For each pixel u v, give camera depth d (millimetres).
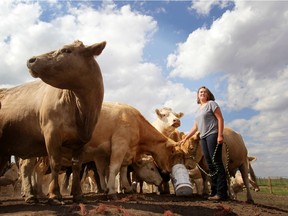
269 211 3311
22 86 3398
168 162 4258
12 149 3295
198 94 3756
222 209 3051
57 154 2865
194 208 3043
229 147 4324
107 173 4145
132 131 3939
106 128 3828
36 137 3105
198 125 3609
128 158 4031
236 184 6953
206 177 4500
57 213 2492
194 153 4219
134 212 2674
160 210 2863
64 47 2645
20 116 3135
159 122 4992
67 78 2639
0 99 3391
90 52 2711
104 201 3191
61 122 2861
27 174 3551
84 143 3008
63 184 5180
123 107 4027
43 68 2543
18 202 3377
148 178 4391
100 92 2865
